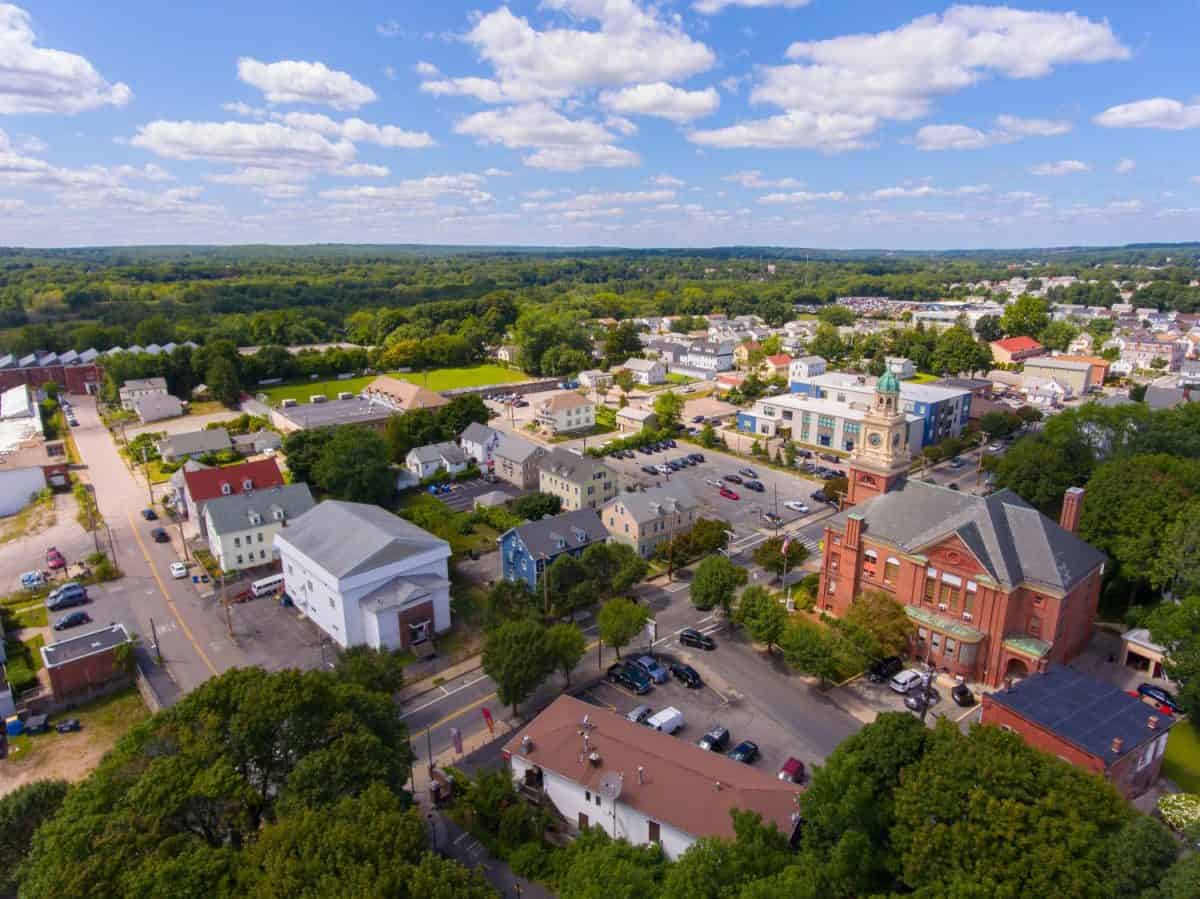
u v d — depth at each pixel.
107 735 65.50
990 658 67.75
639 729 56.19
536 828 50.31
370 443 117.44
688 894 35.31
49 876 36.47
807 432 155.62
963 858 36.84
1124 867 34.28
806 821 43.44
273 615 85.12
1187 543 71.56
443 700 68.56
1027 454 102.81
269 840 37.31
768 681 70.69
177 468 138.62
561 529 91.25
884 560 75.44
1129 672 69.75
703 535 93.19
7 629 82.62
